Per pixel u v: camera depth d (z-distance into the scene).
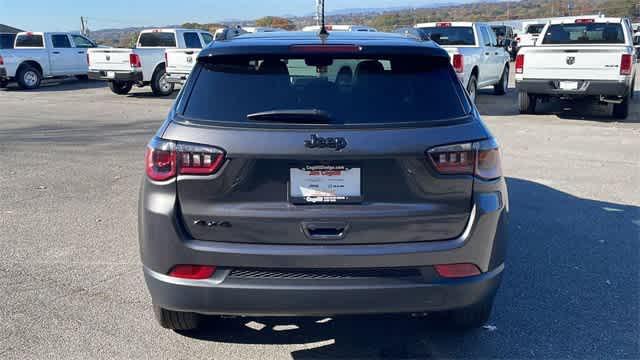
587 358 3.52
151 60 18.64
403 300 3.04
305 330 3.84
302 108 3.12
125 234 5.64
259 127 3.01
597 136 10.86
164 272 3.09
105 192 7.14
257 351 3.58
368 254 2.98
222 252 2.98
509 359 3.51
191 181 3.02
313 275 3.01
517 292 4.40
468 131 3.13
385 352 3.58
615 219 6.07
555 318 4.00
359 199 3.01
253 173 2.98
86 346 3.62
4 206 6.55
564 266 4.88
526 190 7.19
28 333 3.77
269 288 2.99
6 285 4.48
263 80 3.24
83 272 4.73
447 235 3.09
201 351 3.58
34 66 21.59
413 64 3.36
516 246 5.32
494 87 18.02
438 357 3.53
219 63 3.34
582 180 7.67
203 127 3.05
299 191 3.00
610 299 4.28
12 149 9.73
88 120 13.20
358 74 3.30
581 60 12.30
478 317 3.64
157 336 3.75
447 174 3.05
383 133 3.01
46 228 5.81
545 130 11.53
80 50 22.92
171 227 3.03
